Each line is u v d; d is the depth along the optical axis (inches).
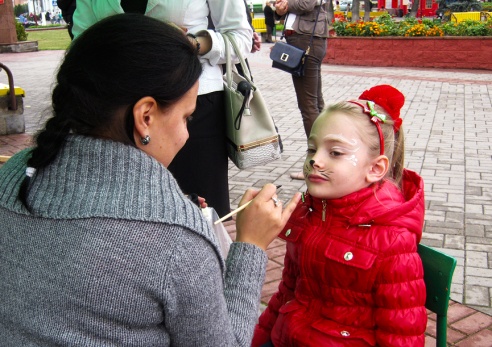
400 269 70.6
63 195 48.6
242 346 54.4
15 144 286.8
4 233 49.9
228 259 58.7
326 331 74.4
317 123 76.5
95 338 47.8
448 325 122.1
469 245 161.5
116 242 46.6
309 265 76.5
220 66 132.7
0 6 797.2
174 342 51.0
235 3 126.6
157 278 47.1
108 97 47.5
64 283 47.1
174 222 47.9
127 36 47.8
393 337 71.0
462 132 296.7
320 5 219.9
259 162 133.0
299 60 213.0
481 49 534.3
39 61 673.6
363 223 73.2
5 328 50.6
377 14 1184.2
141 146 51.5
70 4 144.2
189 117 58.5
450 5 1179.9
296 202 63.1
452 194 203.2
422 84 452.8
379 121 74.8
